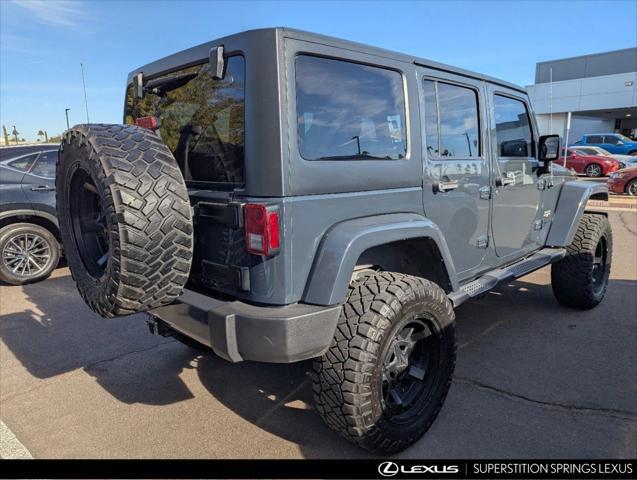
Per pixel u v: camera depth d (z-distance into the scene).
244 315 2.06
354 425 2.21
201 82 2.48
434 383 2.61
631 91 26.47
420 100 2.78
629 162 19.11
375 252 2.67
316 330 2.09
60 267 6.88
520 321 4.32
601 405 2.88
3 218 5.79
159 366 3.59
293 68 2.09
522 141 3.96
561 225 4.28
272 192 2.07
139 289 2.09
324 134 2.25
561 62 30.14
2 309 5.02
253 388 3.23
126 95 3.33
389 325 2.23
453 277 2.79
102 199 2.04
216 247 2.35
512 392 3.05
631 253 6.96
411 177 2.71
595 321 4.29
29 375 3.48
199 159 2.55
